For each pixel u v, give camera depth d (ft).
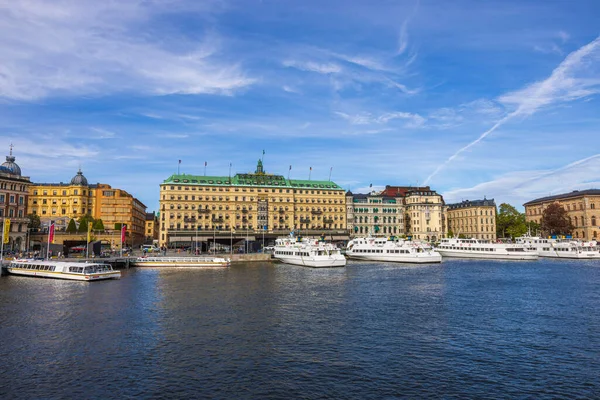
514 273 305.94
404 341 129.08
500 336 134.21
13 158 527.40
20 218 434.30
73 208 576.61
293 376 101.91
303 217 638.12
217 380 99.60
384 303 187.62
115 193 608.60
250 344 126.00
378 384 97.50
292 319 156.97
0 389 94.58
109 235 533.55
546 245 488.44
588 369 106.22
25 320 155.12
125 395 91.81
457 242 482.28
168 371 104.99
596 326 145.89
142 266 370.94
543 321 153.07
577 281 257.34
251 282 261.03
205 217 586.45
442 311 170.19
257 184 626.23
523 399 90.43
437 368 107.04
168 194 573.33
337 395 91.97
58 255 371.76
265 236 593.01
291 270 343.05
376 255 424.05
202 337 133.18
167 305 183.21
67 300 195.00
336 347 123.44
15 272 291.38
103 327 145.07
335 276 293.43
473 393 93.15
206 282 261.24
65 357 114.62
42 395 91.76
